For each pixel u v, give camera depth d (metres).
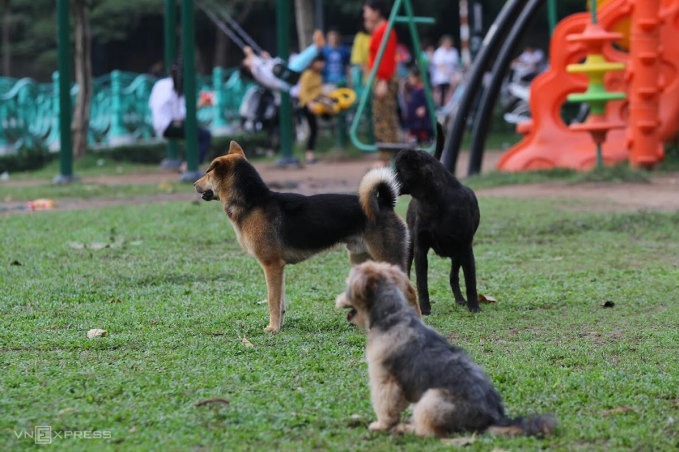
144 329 8.53
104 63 51.00
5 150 25.56
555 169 19.11
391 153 21.45
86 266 11.30
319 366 7.30
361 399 6.52
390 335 5.78
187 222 14.43
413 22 18.84
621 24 19.52
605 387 6.79
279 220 8.63
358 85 28.80
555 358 7.63
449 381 5.63
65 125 20.92
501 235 13.30
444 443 5.54
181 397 6.60
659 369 7.27
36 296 9.78
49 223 14.49
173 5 23.11
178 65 22.17
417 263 9.24
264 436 5.88
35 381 6.95
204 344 7.98
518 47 19.11
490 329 8.59
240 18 48.09
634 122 18.91
